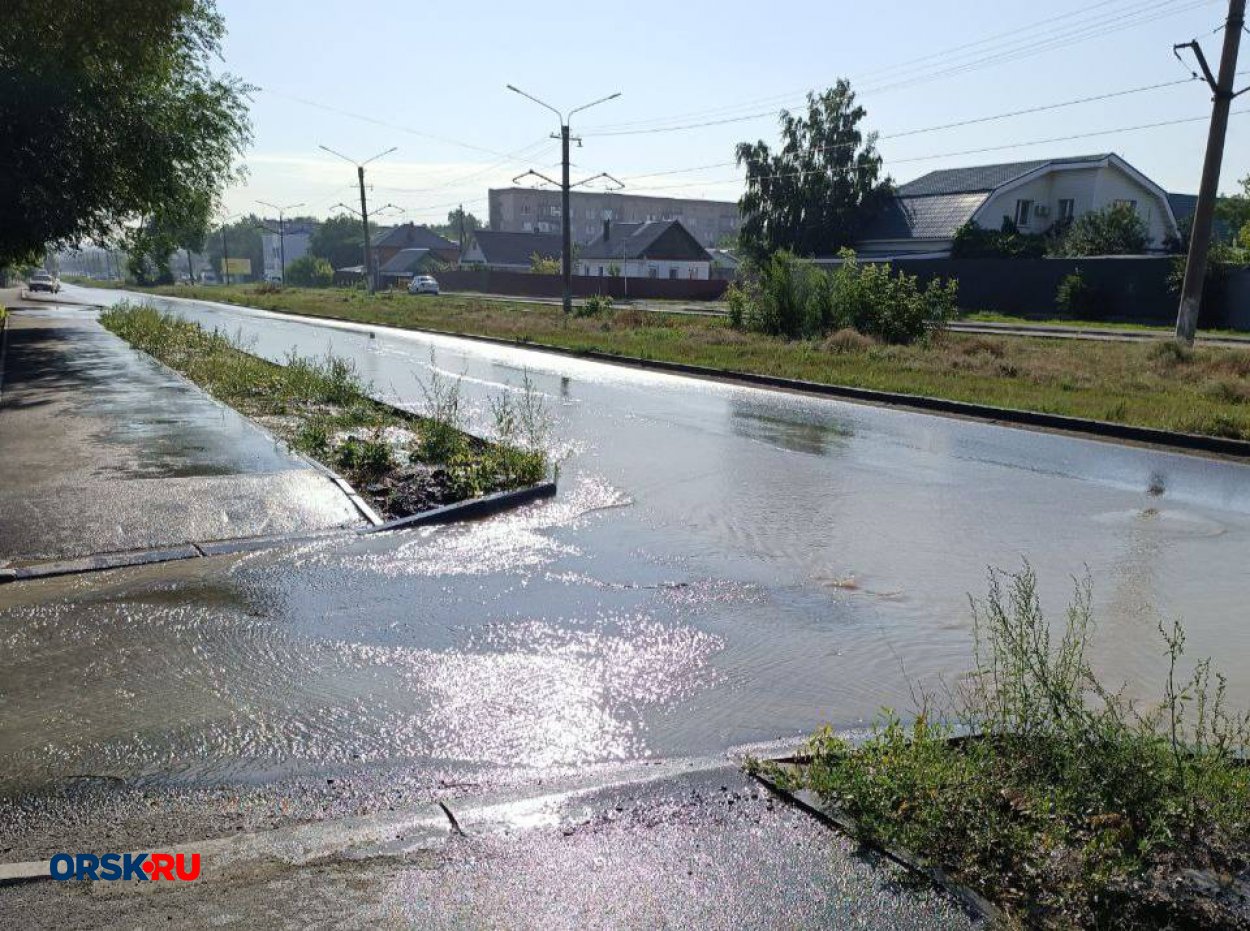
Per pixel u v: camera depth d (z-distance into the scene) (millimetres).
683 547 6961
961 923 2758
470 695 4438
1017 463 10336
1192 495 8914
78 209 22578
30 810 3389
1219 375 17344
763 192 54688
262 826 3309
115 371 17672
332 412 12805
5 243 22438
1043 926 2738
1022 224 52938
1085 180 51906
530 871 3025
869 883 2943
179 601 5633
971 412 13906
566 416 13258
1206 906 2779
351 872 3016
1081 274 38500
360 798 3520
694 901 2869
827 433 12102
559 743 3996
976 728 3857
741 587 6074
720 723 4207
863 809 3285
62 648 4898
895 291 24734
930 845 3086
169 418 11922
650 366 20422
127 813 3385
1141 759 3336
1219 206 53781
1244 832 3107
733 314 28172
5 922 2721
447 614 5500
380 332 32531
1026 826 3107
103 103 21766
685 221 132875
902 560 6723
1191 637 5340
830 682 4656
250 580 6043
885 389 15555
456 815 3365
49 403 13227
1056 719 3559
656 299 61156
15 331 28891
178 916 2768
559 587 6020
